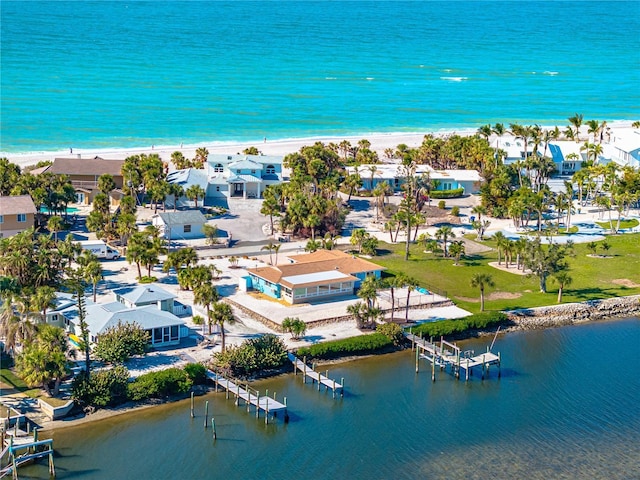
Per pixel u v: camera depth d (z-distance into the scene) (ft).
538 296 478.18
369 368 391.86
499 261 532.73
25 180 579.07
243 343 385.91
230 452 319.27
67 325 392.47
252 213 622.54
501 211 636.48
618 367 402.52
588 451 327.26
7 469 296.92
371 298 423.64
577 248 568.00
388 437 333.62
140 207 622.54
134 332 375.86
